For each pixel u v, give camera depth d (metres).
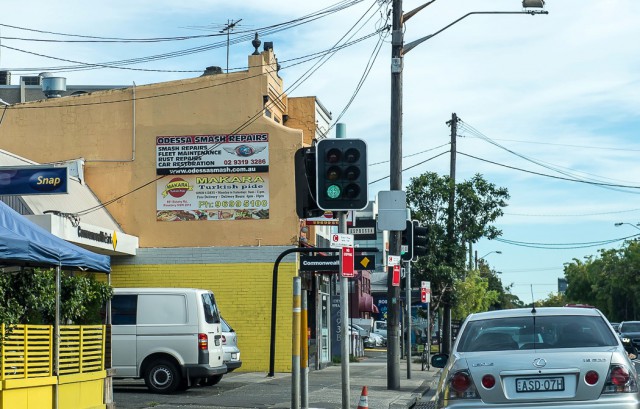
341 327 13.80
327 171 13.26
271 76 29.33
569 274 106.69
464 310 50.78
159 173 28.55
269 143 28.31
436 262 37.97
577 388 8.98
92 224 25.80
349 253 13.88
